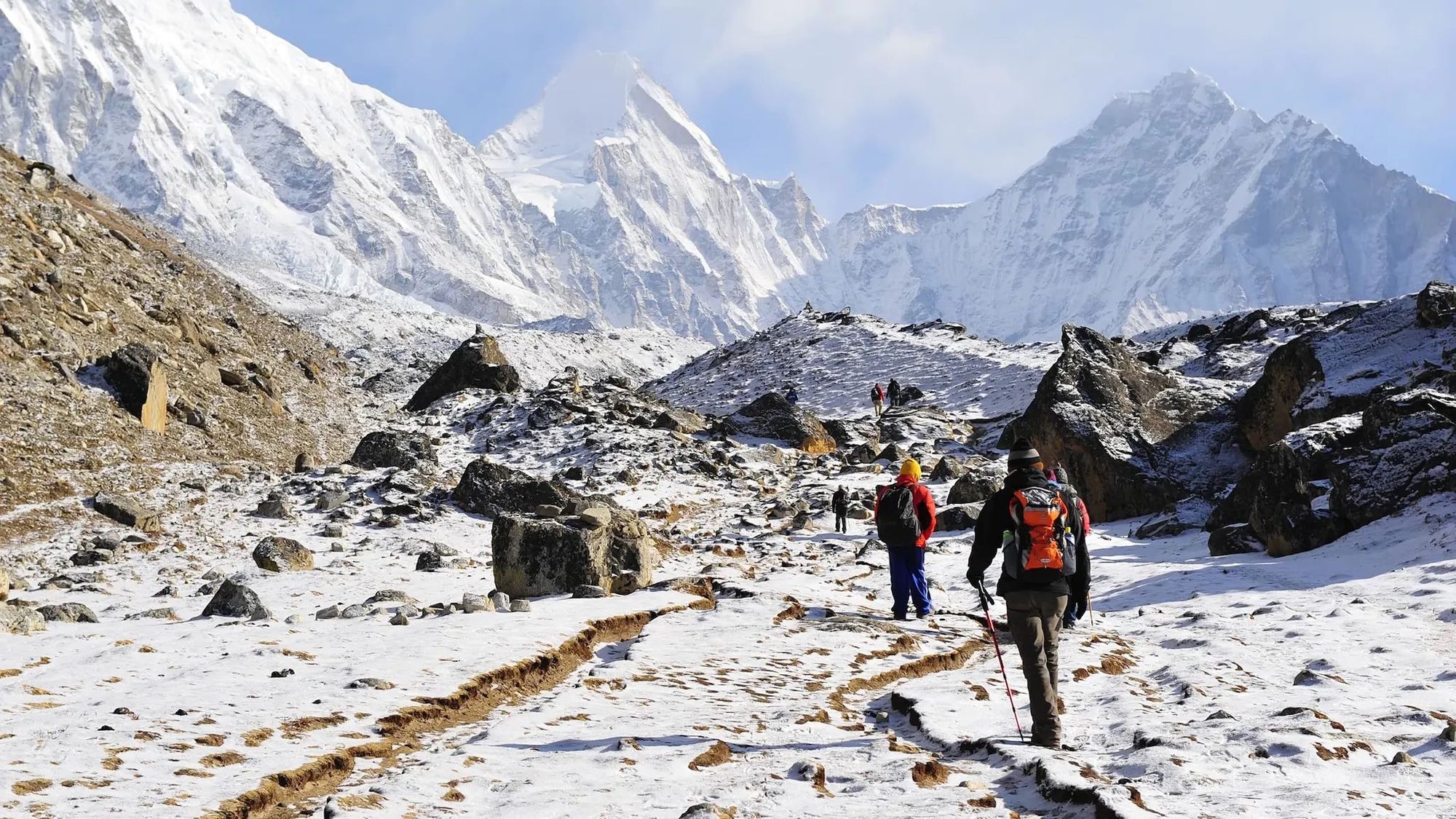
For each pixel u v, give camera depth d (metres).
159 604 13.78
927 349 67.12
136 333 36.59
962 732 7.41
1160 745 6.77
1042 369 56.69
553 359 109.62
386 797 5.55
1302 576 14.60
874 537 21.91
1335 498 17.05
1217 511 19.81
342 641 9.59
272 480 27.69
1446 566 13.45
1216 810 5.56
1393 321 24.44
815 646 10.45
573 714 7.74
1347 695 8.41
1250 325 49.22
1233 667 9.59
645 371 117.25
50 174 52.97
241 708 7.08
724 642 10.52
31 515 20.91
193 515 22.98
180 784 5.50
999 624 12.63
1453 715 7.80
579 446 36.28
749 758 6.68
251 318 59.50
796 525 23.86
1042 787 5.99
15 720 6.63
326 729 6.80
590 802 5.66
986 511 7.59
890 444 39.53
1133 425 25.53
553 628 10.46
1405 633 10.82
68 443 25.92
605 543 14.30
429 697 7.66
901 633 11.36
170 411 32.09
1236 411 26.14
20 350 29.66
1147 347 49.94
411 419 45.53
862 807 5.72
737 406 64.38
